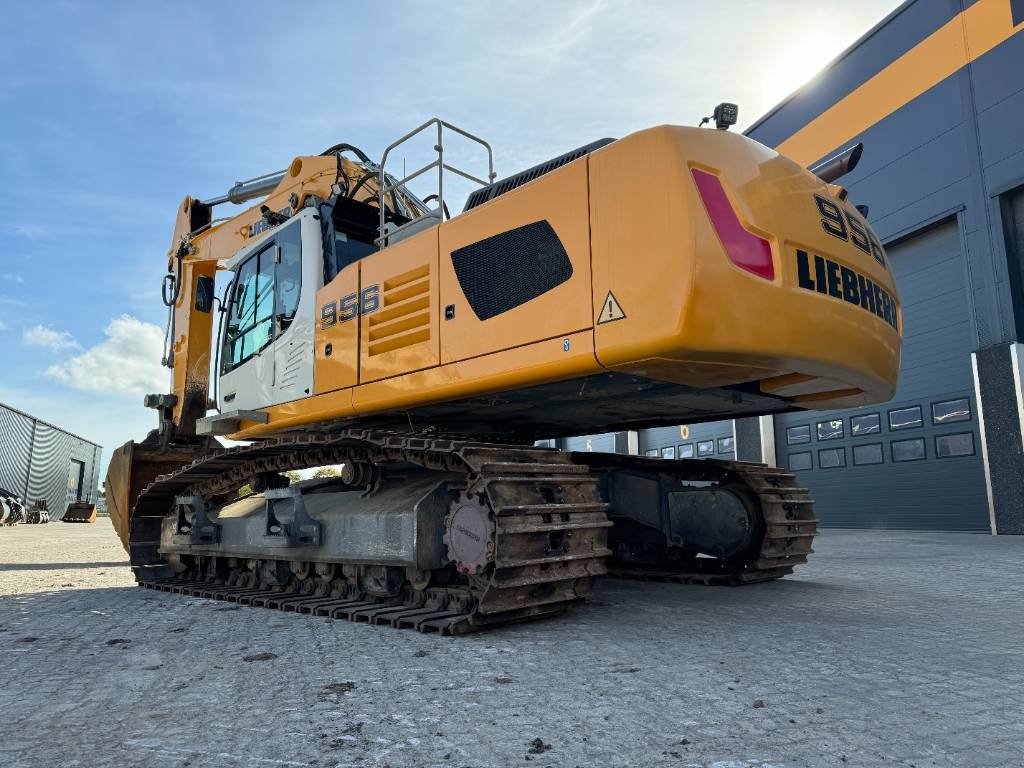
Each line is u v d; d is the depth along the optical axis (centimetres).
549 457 434
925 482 1451
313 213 541
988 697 266
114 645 372
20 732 235
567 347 355
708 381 379
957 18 1387
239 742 223
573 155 405
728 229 335
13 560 972
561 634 383
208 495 667
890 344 425
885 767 199
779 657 328
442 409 461
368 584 473
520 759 206
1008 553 909
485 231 404
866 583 601
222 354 624
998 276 1311
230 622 440
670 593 541
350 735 228
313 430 546
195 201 809
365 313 471
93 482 4556
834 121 1631
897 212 1494
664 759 205
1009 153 1297
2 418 2866
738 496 573
